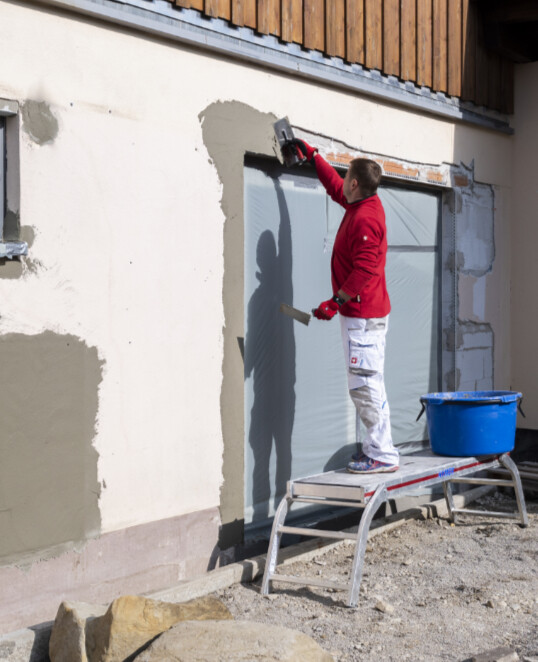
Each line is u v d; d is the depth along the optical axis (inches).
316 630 161.0
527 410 303.4
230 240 194.4
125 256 171.2
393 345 257.1
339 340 235.8
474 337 285.4
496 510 258.1
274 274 214.8
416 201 264.8
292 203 220.1
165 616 142.0
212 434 191.2
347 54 226.1
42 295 156.0
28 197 153.3
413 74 251.0
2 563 150.9
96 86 165.0
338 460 236.2
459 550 214.2
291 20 208.2
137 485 174.9
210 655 126.3
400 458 218.8
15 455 152.4
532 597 179.8
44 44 155.8
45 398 157.0
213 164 189.8
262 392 212.2
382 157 241.9
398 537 226.7
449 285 275.1
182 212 183.0
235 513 197.6
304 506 225.9
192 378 186.1
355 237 190.7
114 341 169.5
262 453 213.0
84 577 164.9
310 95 216.8
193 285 185.8
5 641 144.4
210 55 188.7
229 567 188.2
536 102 300.0
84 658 137.3
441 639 157.5
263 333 212.1
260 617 167.2
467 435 217.0
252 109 199.5
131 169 172.1
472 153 282.4
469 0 275.6
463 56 273.3
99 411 166.9
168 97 179.5
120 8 166.7
